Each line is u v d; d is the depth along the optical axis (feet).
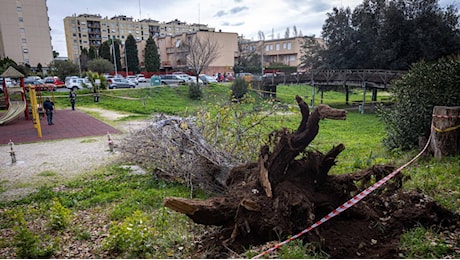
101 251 14.67
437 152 24.49
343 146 15.26
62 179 28.76
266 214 13.64
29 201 23.17
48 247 14.92
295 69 185.57
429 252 11.85
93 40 296.71
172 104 89.15
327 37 101.19
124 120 63.98
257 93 93.25
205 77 137.08
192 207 13.67
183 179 24.66
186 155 24.07
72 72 161.48
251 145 24.99
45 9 215.92
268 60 232.32
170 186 24.89
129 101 92.94
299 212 13.56
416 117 29.27
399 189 17.29
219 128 26.76
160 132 26.96
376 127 56.29
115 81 122.31
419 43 83.10
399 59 87.25
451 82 27.81
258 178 15.35
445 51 83.30
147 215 19.02
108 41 217.56
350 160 29.35
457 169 20.95
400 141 30.78
